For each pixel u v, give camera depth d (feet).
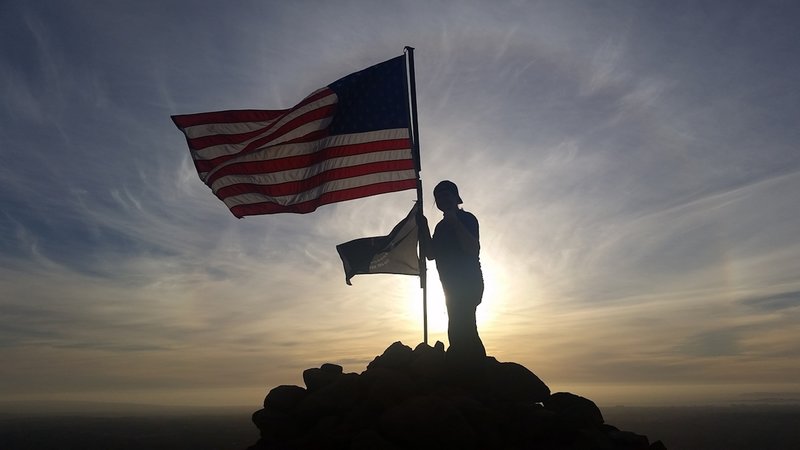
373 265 19.45
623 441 14.64
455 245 16.85
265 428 16.49
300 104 20.93
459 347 16.52
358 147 20.65
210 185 21.26
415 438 13.21
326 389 16.38
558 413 14.76
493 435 13.94
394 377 15.62
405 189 20.34
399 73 21.08
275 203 20.92
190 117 21.38
